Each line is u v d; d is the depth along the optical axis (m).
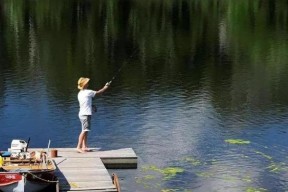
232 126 26.94
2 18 66.50
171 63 42.22
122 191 19.28
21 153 19.55
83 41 51.12
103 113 28.52
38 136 25.05
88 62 41.59
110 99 31.27
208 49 48.72
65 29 58.38
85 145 22.33
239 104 30.92
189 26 63.41
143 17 70.25
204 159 22.48
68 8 77.31
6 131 25.66
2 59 41.84
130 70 39.22
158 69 39.88
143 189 19.50
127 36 54.88
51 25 61.19
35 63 40.59
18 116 27.80
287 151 23.58
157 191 19.36
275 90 34.28
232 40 53.97
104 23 63.81
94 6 80.50
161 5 84.44
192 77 37.47
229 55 46.03
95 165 20.78
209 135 25.48
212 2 89.06
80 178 19.58
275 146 24.20
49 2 84.44
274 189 19.67
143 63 41.91
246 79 37.28
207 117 28.27
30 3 82.94
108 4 83.19
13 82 34.56
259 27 63.38
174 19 69.19
